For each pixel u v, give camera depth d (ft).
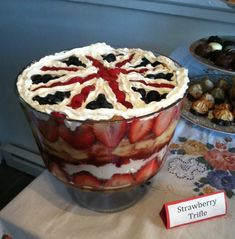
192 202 2.20
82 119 1.90
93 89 2.24
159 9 4.72
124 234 2.18
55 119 1.84
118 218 2.28
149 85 2.35
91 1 5.16
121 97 2.15
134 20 5.04
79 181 2.16
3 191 6.66
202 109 3.15
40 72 2.52
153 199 2.40
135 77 2.42
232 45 4.16
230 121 3.03
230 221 2.25
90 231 2.20
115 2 4.97
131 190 2.44
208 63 3.90
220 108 3.10
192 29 4.72
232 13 4.34
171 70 2.56
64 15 5.61
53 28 5.86
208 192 2.45
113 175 2.10
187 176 2.59
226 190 2.47
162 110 1.91
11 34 6.37
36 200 2.43
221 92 3.36
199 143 2.92
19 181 6.94
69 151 1.98
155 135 2.00
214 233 2.17
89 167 2.05
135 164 2.08
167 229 2.20
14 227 2.30
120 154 1.98
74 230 2.21
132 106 2.07
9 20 6.21
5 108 7.23
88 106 2.04
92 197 2.40
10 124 7.38
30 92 2.22
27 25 6.09
